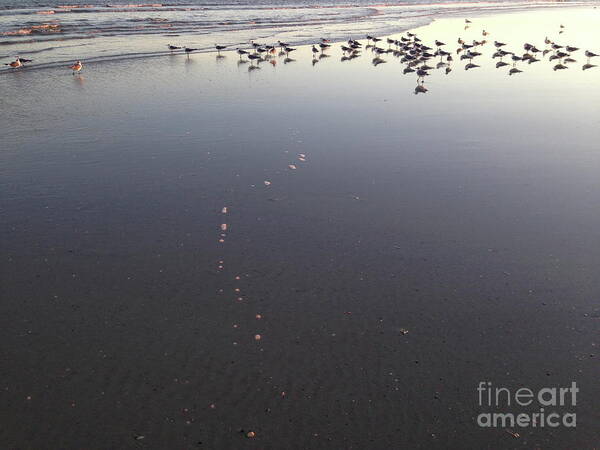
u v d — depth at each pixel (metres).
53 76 27.52
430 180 15.59
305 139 18.81
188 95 24.45
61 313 9.82
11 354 8.77
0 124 19.59
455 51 38.41
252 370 8.51
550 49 37.69
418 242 12.38
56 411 7.70
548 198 14.54
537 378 8.52
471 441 7.41
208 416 7.65
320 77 29.05
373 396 8.06
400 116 21.66
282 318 9.77
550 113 22.17
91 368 8.52
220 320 9.70
